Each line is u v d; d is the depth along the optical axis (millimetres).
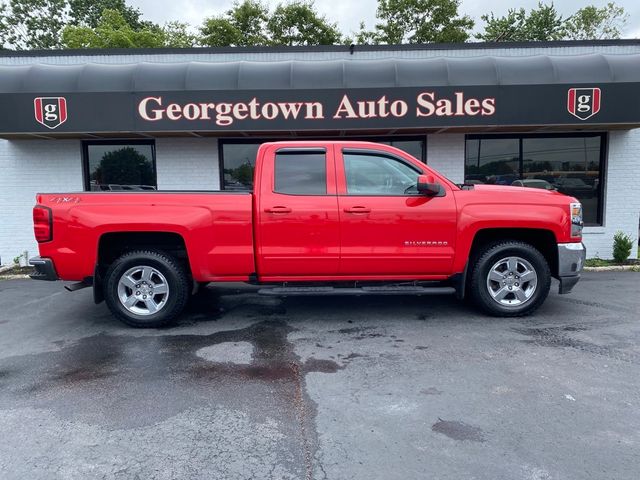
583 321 5637
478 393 3750
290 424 3312
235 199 5418
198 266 5445
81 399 3738
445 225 5480
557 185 10102
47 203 5379
